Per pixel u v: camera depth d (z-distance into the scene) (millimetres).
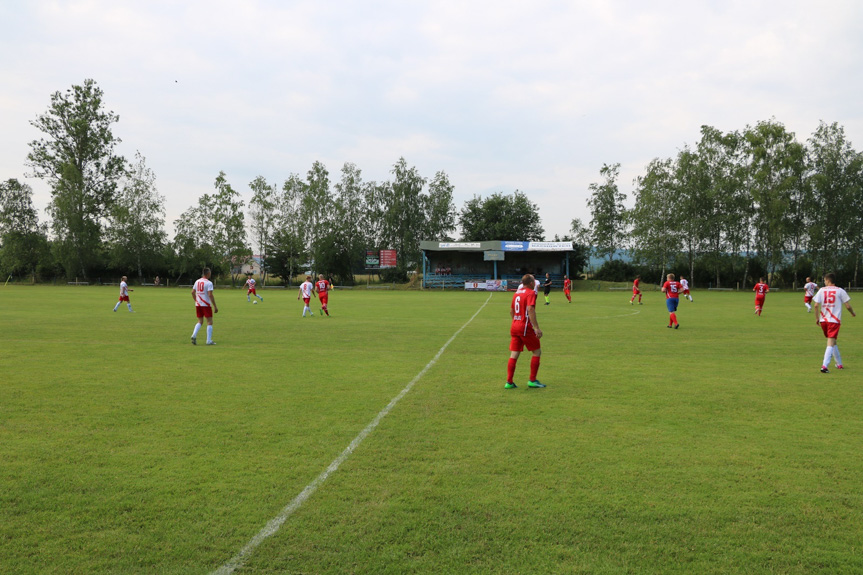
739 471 4977
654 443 5809
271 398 7922
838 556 3518
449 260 67062
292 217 75375
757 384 9039
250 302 35656
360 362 11305
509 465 5121
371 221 84938
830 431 6273
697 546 3635
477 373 10055
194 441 5832
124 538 3713
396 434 6117
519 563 3410
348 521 3965
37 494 4414
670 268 64812
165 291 52500
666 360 11656
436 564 3389
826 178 54906
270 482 4684
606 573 3303
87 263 71250
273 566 3365
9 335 15703
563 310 28672
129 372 9992
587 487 4602
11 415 6863
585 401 7785
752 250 60406
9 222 71625
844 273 58469
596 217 75312
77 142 69375
